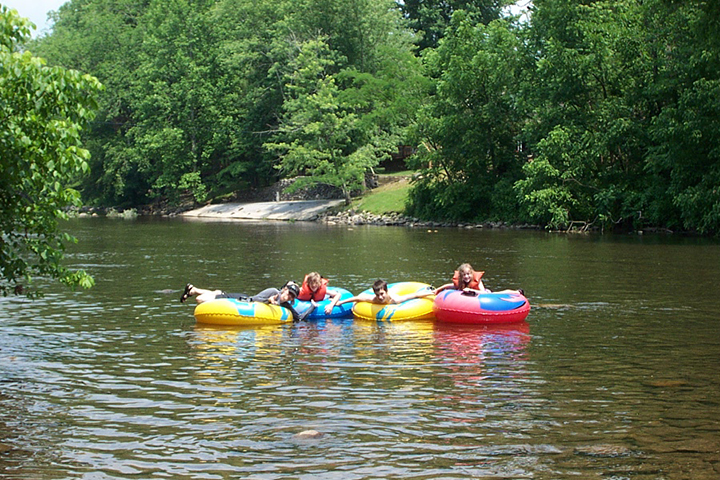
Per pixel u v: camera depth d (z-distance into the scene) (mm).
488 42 41750
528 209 36250
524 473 5637
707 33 27234
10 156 7746
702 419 6828
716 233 30391
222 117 62594
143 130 64375
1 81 7582
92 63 71250
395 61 53031
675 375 8438
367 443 6309
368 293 12742
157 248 26703
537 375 8492
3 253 8852
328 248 26141
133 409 7270
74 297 14711
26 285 16406
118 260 22125
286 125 53375
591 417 6918
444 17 66312
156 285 16453
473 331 11234
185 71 62406
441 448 6172
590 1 37062
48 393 7812
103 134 70812
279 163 61406
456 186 42062
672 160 30953
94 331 11273
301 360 9352
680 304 13422
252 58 58688
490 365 9000
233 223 46688
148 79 63312
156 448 6227
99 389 7977
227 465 5863
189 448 6223
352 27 55969
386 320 12148
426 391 7852
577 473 5621
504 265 20094
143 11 80188
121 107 70250
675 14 31656
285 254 23797
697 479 5480
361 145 52125
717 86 29031
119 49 71688
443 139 42625
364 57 56656
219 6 65250
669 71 32031
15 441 6379
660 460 5855
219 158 67250
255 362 9250
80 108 8016
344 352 9820
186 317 12586
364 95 51219
